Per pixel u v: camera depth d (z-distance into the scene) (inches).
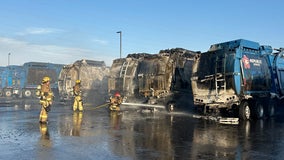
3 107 962.1
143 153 314.5
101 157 296.0
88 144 356.5
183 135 428.5
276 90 765.3
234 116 695.7
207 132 460.4
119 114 748.0
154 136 416.5
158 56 893.2
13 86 1625.2
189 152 321.1
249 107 669.9
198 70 703.7
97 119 623.8
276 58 775.7
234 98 641.6
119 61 1045.2
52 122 564.1
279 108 794.8
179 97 861.2
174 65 866.1
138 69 968.3
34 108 920.9
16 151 316.8
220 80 653.9
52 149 328.2
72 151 319.6
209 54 688.4
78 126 510.3
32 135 414.9
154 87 885.2
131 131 459.8
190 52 917.8
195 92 703.7
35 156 296.2
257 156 306.8
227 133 452.4
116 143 364.2
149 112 815.1
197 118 662.5
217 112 671.8
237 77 639.1
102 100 1205.7
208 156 304.3
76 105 834.2
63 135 417.4
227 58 652.1
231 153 318.7
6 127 491.5
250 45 685.9
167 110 840.9
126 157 297.3
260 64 714.2
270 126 542.6
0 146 341.4
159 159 291.0
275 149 339.3
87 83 1190.3
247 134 444.5
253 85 675.4
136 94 956.0
